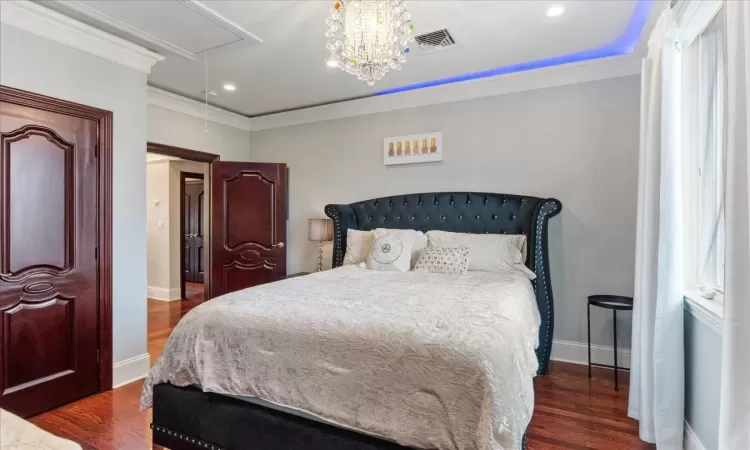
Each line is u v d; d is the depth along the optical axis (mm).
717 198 2018
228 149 4758
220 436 1773
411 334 1497
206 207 4570
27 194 2365
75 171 2592
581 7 2426
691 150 2230
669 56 2051
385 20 1963
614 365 2980
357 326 1599
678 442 1976
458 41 2893
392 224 3969
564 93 3375
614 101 3207
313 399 1577
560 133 3393
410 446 1394
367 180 4301
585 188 3311
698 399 1924
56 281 2504
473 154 3740
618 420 2348
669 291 2016
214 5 2371
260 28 2662
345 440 1503
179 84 3777
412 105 4016
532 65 3354
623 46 2982
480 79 3590
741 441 1183
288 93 4062
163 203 5910
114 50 2775
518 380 1442
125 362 2900
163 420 1918
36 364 2414
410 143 4020
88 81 2650
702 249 2143
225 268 4441
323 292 2203
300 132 4715
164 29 2666
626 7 2424
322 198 4586
